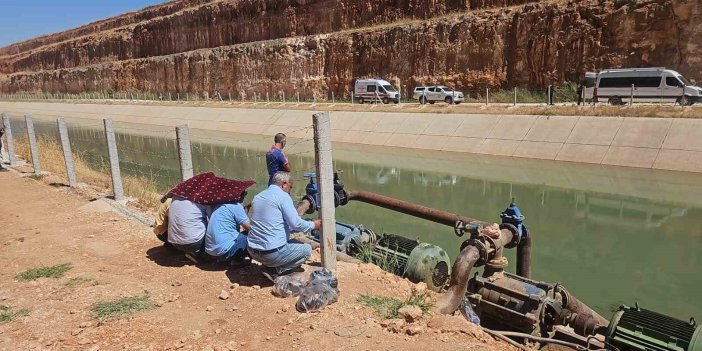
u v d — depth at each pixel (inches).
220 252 275.0
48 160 716.0
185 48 3181.6
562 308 293.1
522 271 341.1
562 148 934.4
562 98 1332.4
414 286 274.4
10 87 4653.1
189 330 211.5
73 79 3863.2
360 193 427.8
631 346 248.8
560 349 278.2
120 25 4106.8
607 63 1342.3
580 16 1408.7
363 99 1694.1
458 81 1711.4
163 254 314.2
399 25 1973.4
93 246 332.2
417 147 1149.7
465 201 717.3
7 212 431.8
